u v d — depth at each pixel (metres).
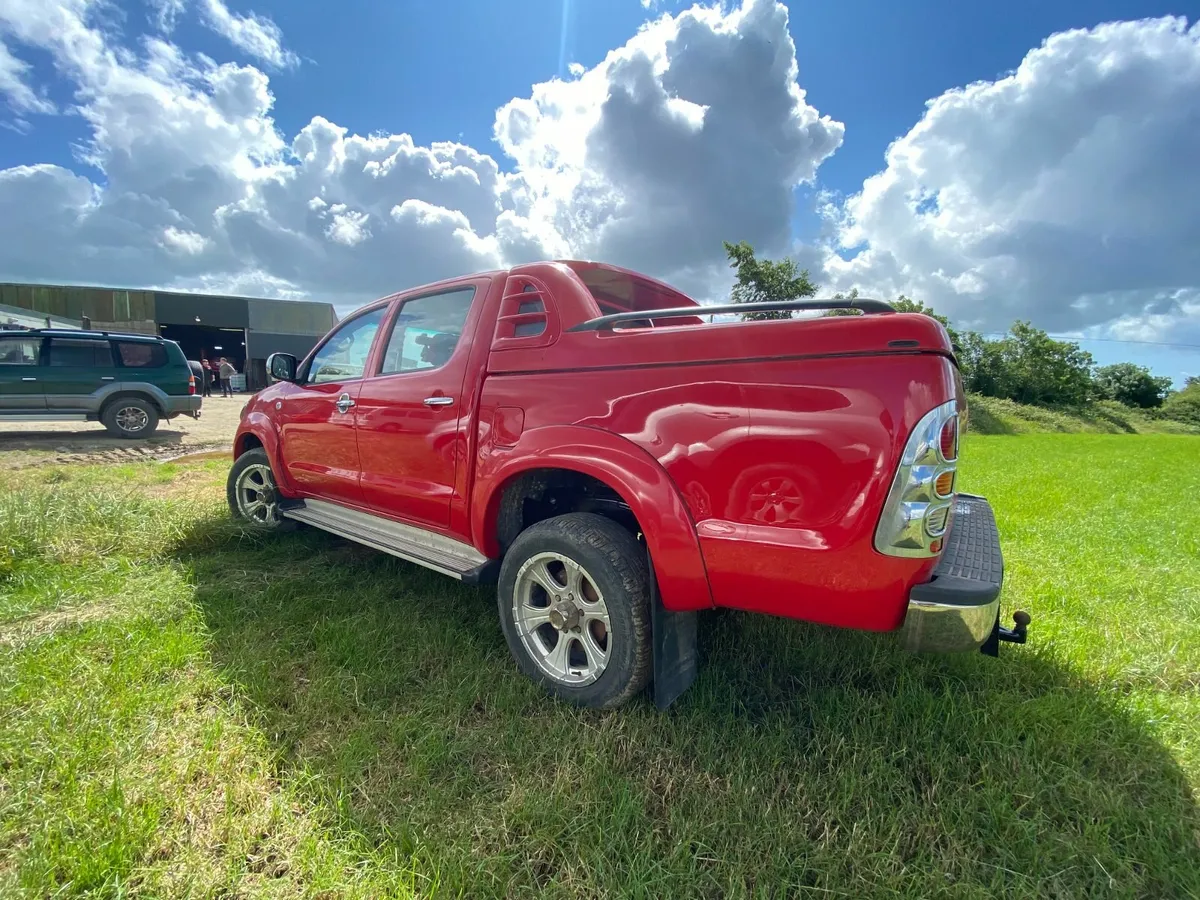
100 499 4.29
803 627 2.76
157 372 10.60
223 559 3.79
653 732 2.08
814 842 1.63
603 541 2.18
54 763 1.82
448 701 2.25
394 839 1.60
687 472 1.96
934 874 1.52
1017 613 2.25
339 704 2.18
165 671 2.38
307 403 3.73
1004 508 6.29
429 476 2.86
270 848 1.58
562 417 2.28
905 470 1.65
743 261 25.36
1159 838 1.65
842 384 1.72
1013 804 1.78
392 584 3.37
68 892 1.42
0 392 9.38
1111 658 2.65
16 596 3.07
